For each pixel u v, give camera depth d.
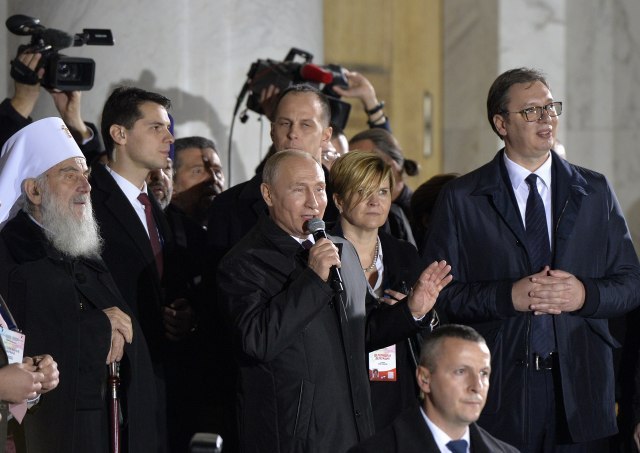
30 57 18.75
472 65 30.08
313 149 18.38
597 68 29.61
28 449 14.93
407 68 30.55
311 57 22.67
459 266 16.97
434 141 30.80
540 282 15.88
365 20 29.95
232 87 24.55
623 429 18.25
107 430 15.95
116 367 16.02
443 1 30.64
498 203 16.67
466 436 13.65
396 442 13.53
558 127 29.58
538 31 29.48
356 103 29.86
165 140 17.84
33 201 15.88
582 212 16.59
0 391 13.84
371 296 16.30
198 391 18.16
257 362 14.99
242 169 24.75
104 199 17.44
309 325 14.98
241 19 24.69
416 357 16.47
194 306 18.11
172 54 23.66
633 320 18.08
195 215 21.62
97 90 23.00
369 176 16.72
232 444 17.62
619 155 29.70
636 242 29.58
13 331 14.45
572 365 16.30
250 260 15.31
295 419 14.77
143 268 17.31
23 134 16.06
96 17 23.08
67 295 15.53
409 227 20.59
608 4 29.55
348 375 15.18
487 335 16.58
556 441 16.55
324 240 14.88
